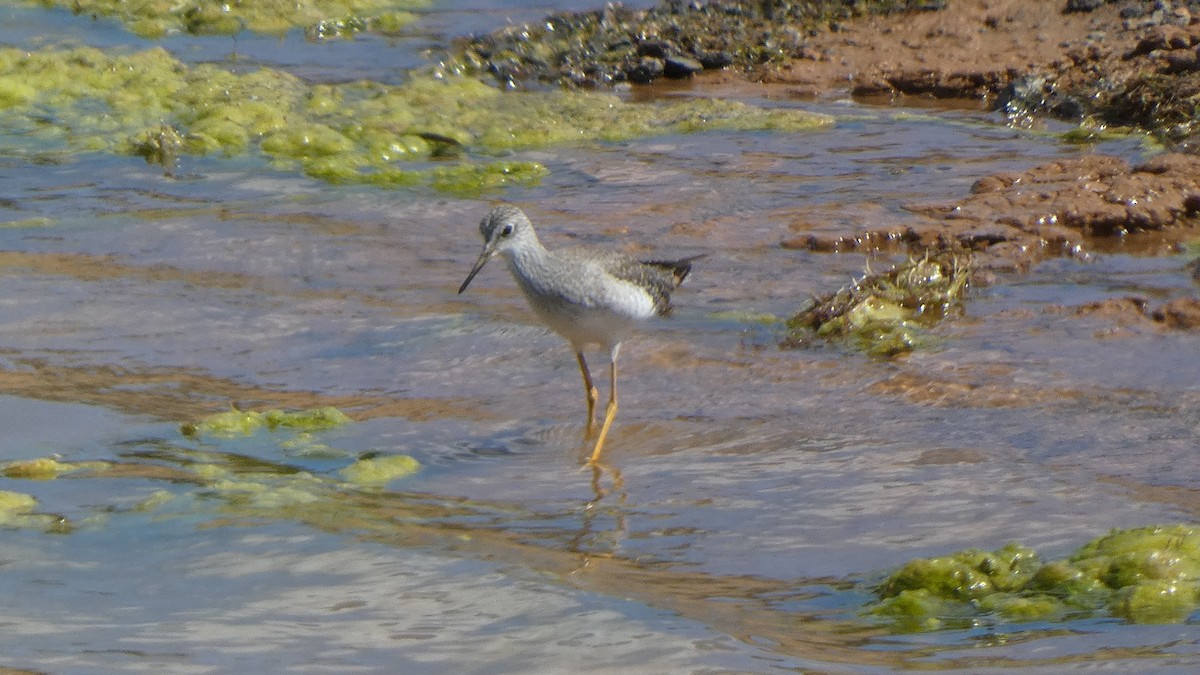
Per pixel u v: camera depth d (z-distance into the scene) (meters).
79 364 12.25
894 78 22.20
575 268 11.03
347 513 9.15
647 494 9.63
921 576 7.88
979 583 7.81
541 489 9.79
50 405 11.20
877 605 7.68
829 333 13.05
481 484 9.90
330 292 14.48
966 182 17.55
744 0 25.44
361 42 25.12
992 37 22.92
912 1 24.39
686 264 12.32
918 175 17.95
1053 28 22.83
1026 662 6.81
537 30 24.92
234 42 25.09
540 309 11.22
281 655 6.86
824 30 24.20
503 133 20.33
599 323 11.11
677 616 7.38
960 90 21.75
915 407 11.26
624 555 8.52
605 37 24.34
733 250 15.51
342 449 10.55
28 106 21.11
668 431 10.98
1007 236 15.40
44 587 7.80
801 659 6.82
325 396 11.74
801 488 9.61
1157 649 6.92
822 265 15.08
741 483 9.78
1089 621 7.37
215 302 14.01
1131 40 21.94
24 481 9.64
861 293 13.54
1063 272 14.67
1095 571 7.81
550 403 11.71
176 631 7.17
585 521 9.14
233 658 6.83
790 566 8.32
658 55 23.62
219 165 19.08
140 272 14.90
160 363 12.38
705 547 8.65
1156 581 7.65
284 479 9.86
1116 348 12.48
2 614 7.41
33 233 16.12
